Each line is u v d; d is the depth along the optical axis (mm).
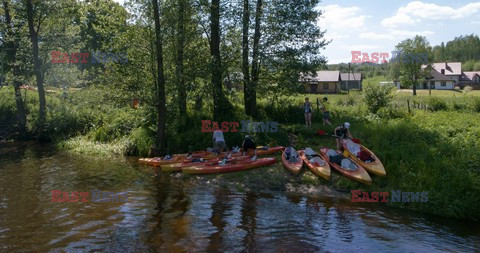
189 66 16750
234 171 12891
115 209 9477
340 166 12234
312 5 17312
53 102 28031
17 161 16125
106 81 17672
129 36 16469
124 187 11641
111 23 17031
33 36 23516
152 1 15312
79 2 24031
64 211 9289
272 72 18297
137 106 19016
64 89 26203
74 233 7863
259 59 17484
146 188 11539
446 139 13586
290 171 12406
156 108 17094
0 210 9359
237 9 16797
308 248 7238
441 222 9047
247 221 8711
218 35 17812
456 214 9391
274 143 15055
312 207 9859
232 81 17578
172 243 7367
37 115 24766
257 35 17531
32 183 12141
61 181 12391
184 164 13672
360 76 64938
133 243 7355
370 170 11664
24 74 25281
